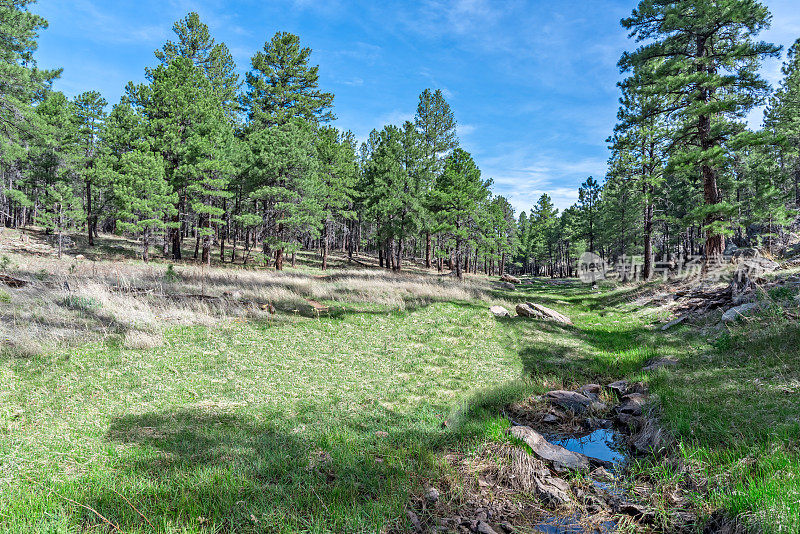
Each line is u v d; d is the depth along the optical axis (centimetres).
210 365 845
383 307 1634
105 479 402
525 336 1345
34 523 326
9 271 1484
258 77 4056
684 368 799
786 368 625
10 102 2339
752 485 356
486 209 4247
